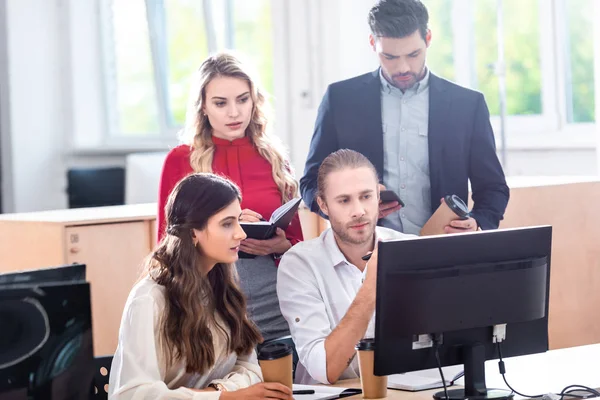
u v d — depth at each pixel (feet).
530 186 15.38
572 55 19.86
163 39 27.78
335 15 20.99
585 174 19.01
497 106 20.79
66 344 6.52
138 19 27.86
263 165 12.20
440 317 8.25
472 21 21.04
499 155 20.11
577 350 10.57
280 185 12.23
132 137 28.14
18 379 6.32
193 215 8.55
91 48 27.68
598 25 16.35
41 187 26.76
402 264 8.10
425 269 8.16
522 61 20.44
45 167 26.86
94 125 27.84
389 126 12.01
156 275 8.68
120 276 15.28
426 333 8.23
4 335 6.30
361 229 9.86
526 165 19.95
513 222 15.24
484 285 8.42
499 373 9.51
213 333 8.91
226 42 26.30
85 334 6.61
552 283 15.70
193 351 8.49
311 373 9.44
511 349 8.79
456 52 21.24
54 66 27.09
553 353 10.44
